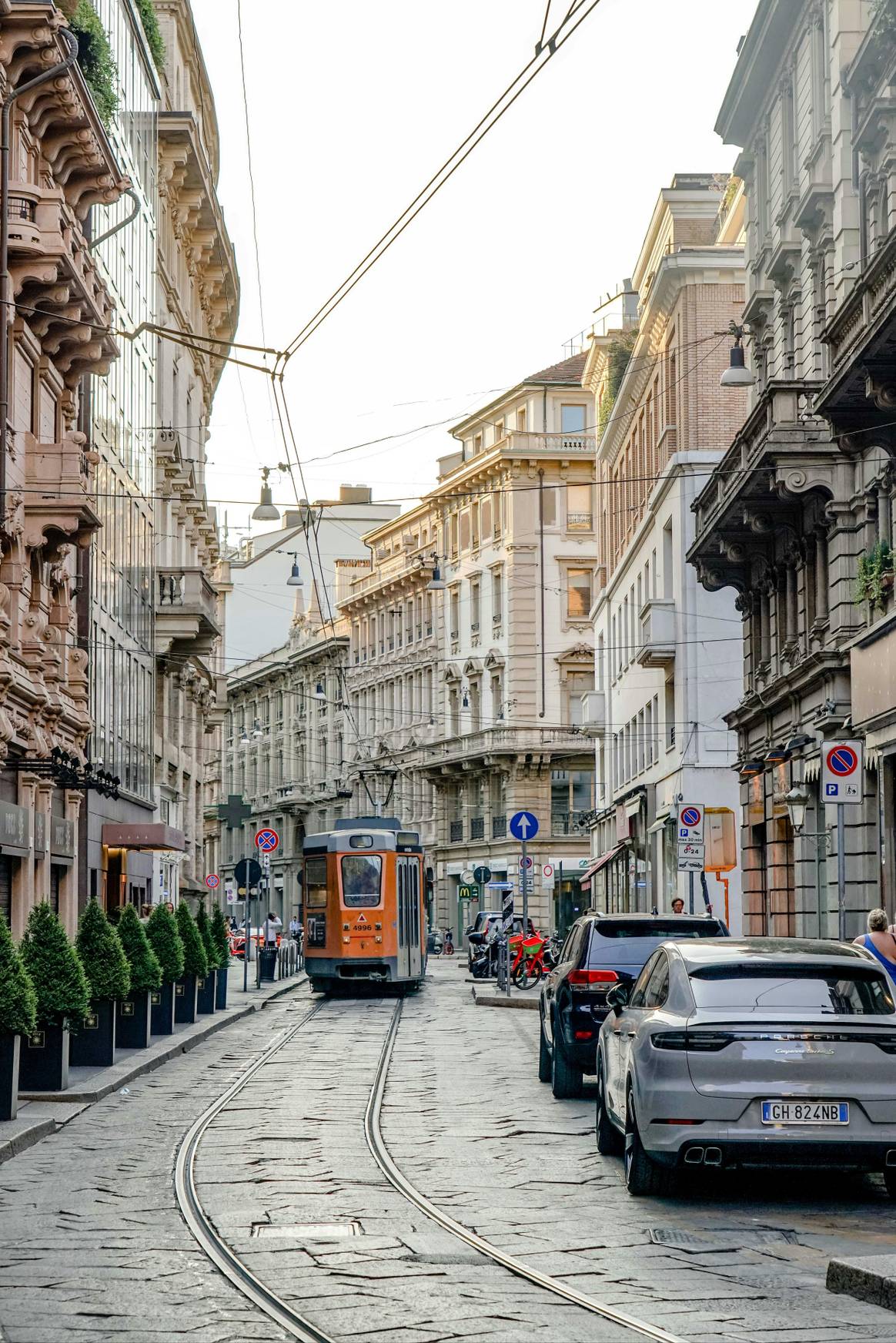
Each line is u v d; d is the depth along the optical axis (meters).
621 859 64.25
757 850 40.59
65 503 27.72
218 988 36.94
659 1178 12.41
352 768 105.50
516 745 85.62
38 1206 12.32
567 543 87.12
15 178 26.56
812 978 12.34
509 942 46.16
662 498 52.31
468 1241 10.72
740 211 51.69
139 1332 8.22
